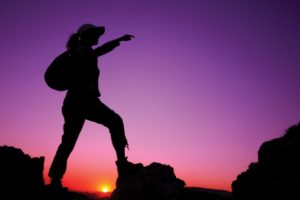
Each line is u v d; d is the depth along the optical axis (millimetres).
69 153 5320
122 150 5742
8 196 4781
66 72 5207
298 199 4727
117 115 5648
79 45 5426
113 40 5422
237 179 6145
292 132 5750
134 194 5465
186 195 5594
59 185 5219
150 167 5945
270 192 5137
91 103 5332
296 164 5133
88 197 5949
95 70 5398
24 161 5289
